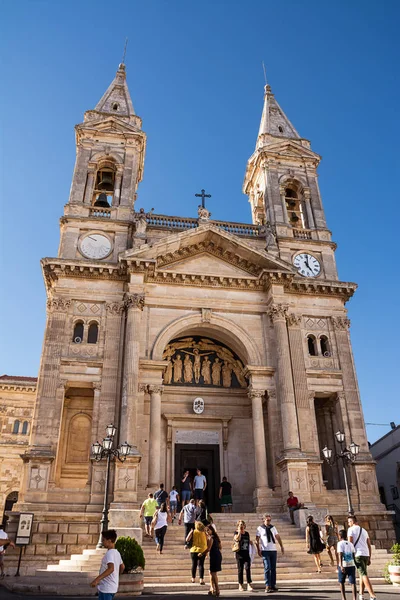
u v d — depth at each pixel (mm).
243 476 31797
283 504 27375
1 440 46125
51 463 26047
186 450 32062
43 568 23188
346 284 34094
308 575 19688
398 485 41562
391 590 16109
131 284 30516
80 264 30859
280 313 31734
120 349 29703
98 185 38719
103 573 9430
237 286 32969
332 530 21062
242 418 33312
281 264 32656
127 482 25438
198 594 15891
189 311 31906
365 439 30266
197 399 32844
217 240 33125
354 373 32125
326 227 38062
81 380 28625
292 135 43156
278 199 38312
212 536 15844
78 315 30438
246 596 15258
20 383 47906
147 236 34031
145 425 28859
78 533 24234
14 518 24156
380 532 27297
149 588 16875
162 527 21141
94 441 27078
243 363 33250
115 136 38438
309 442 29234
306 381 30953
